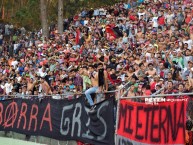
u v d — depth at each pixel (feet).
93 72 125.80
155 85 114.93
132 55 152.15
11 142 143.13
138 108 90.89
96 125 107.96
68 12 346.54
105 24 219.00
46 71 187.32
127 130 94.07
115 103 101.50
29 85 169.27
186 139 80.48
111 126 101.86
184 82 110.63
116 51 174.91
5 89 189.78
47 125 133.08
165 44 154.20
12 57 245.86
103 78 116.37
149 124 87.10
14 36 286.46
